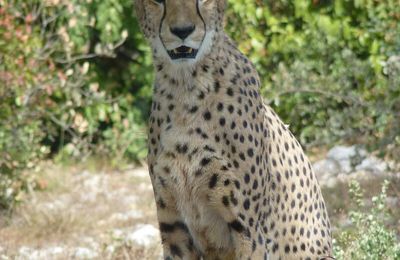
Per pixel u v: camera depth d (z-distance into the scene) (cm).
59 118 1806
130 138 1895
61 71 1617
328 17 1769
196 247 864
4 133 1517
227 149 814
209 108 811
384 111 1453
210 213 838
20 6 1692
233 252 855
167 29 797
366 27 1758
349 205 1365
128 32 1866
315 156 1750
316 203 919
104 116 1859
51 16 1720
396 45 1550
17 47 1527
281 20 1800
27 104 1555
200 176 820
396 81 1458
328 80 1606
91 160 1862
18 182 1541
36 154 1662
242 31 1811
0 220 1475
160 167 830
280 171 874
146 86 1900
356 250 1037
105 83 1923
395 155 1466
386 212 1166
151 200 1612
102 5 1841
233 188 819
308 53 1758
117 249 1238
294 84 1603
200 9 797
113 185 1742
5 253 1268
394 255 998
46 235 1411
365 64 1620
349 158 1541
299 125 1758
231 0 1808
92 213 1541
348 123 1505
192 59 799
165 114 822
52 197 1650
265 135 852
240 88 825
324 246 919
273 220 866
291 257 889
